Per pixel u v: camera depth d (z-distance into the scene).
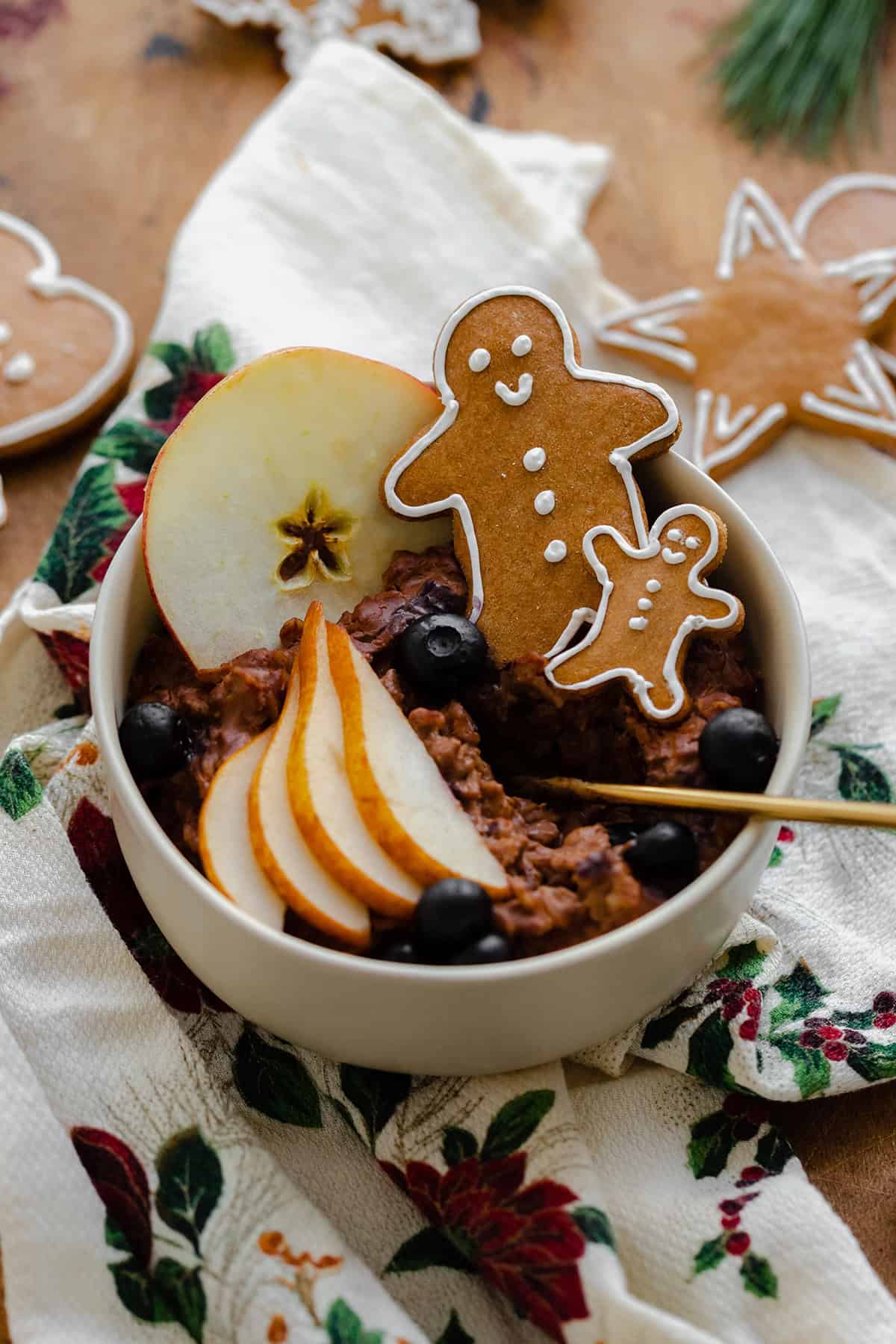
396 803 0.45
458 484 0.50
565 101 0.67
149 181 0.65
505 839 0.46
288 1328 0.44
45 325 0.60
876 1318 0.44
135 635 0.50
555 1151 0.46
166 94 0.67
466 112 0.67
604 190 0.65
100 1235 0.45
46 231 0.64
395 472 0.50
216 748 0.47
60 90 0.67
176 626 0.49
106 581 0.48
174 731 0.47
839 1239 0.45
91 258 0.63
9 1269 0.45
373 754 0.46
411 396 0.50
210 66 0.68
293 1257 0.45
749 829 0.45
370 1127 0.47
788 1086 0.47
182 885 0.44
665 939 0.44
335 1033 0.45
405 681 0.48
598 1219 0.45
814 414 0.59
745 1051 0.47
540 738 0.49
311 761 0.45
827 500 0.58
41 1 0.69
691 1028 0.48
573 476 0.49
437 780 0.46
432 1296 0.46
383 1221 0.47
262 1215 0.45
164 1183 0.46
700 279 0.63
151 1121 0.46
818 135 0.66
